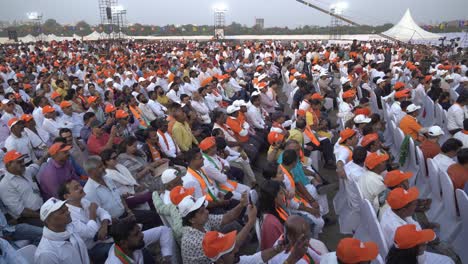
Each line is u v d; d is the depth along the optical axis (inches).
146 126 311.7
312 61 691.4
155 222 180.9
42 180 184.5
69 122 283.1
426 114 352.2
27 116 251.0
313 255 130.0
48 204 123.2
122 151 209.6
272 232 129.9
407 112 257.0
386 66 592.7
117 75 521.3
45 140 267.6
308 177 207.2
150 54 956.6
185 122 254.4
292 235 113.4
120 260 128.2
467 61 586.2
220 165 202.5
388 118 297.9
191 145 255.0
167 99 403.5
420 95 368.8
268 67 642.2
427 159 189.0
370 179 161.6
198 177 174.7
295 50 868.6
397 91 338.3
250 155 266.5
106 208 167.3
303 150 235.9
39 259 120.9
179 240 150.2
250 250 173.5
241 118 283.3
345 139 203.5
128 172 191.3
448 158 192.1
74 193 149.3
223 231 160.1
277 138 215.0
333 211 216.4
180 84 455.5
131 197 185.2
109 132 265.4
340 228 190.2
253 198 159.8
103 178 171.2
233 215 156.8
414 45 1030.4
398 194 133.6
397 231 113.8
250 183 238.7
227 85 469.4
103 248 149.3
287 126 307.9
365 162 166.7
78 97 356.5
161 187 191.3
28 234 160.4
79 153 225.9
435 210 181.0
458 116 274.8
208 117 343.9
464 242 154.6
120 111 269.7
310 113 270.2
